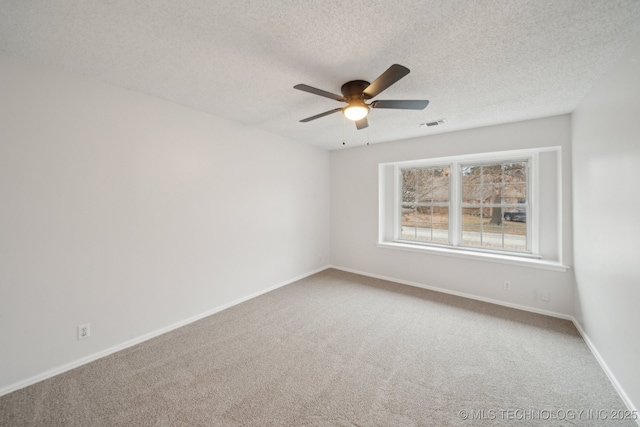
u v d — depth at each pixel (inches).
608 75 73.5
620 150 66.6
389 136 148.6
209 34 60.4
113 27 58.0
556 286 112.0
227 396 67.7
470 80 81.2
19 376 69.9
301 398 67.1
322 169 183.0
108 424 59.2
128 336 90.6
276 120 122.4
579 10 51.6
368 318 112.0
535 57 68.6
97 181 82.8
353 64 72.3
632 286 61.5
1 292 67.2
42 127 72.5
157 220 97.7
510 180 133.3
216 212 117.6
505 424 59.2
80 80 78.9
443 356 85.0
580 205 96.3
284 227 153.8
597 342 82.5
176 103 102.0
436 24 56.0
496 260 125.8
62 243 76.4
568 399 66.4
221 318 112.2
